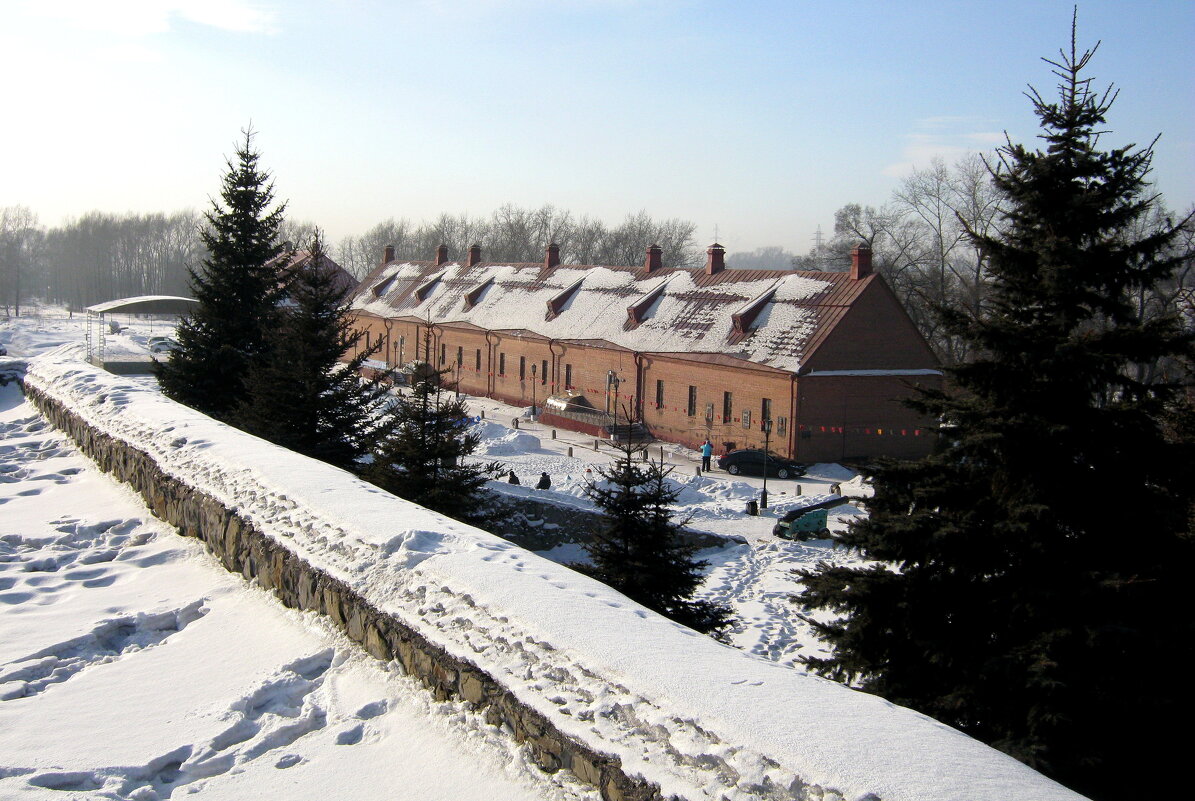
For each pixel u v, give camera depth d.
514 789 5.34
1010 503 10.94
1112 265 11.09
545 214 131.25
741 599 22.33
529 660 5.96
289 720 6.43
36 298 167.50
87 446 15.48
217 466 11.08
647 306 56.94
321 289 18.73
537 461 43.56
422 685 6.61
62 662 7.38
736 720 4.83
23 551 10.40
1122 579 9.79
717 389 48.72
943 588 11.12
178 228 163.62
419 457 16.61
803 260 85.12
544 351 62.03
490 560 7.48
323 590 7.90
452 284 77.81
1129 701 9.38
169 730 6.25
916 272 68.44
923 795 4.13
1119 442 10.80
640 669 5.49
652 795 4.67
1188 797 9.48
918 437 46.62
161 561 10.07
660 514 14.81
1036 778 4.39
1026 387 11.05
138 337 67.19
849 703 5.06
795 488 40.12
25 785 5.36
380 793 5.50
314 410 17.88
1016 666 9.81
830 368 44.59
